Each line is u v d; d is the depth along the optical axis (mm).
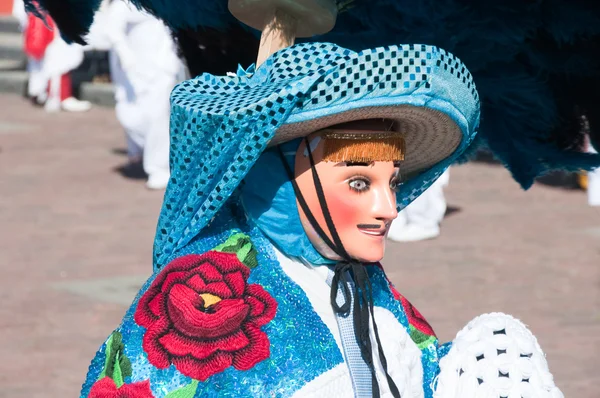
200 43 2783
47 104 18766
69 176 13477
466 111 2260
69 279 8875
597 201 12320
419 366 2494
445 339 7328
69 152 15109
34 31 18219
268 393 2137
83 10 2562
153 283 2209
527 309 8164
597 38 2486
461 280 8992
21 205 11836
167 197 2246
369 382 2268
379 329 2428
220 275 2199
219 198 2158
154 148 12703
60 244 10133
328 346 2229
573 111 2650
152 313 2168
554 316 7988
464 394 2461
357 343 2287
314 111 2076
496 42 2469
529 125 2697
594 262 9703
